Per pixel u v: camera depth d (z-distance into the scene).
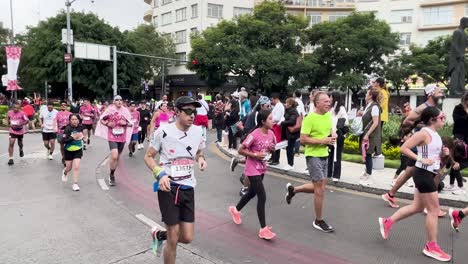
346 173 9.07
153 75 52.19
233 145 13.49
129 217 6.01
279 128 9.40
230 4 50.16
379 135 7.95
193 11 49.88
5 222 5.74
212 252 4.73
